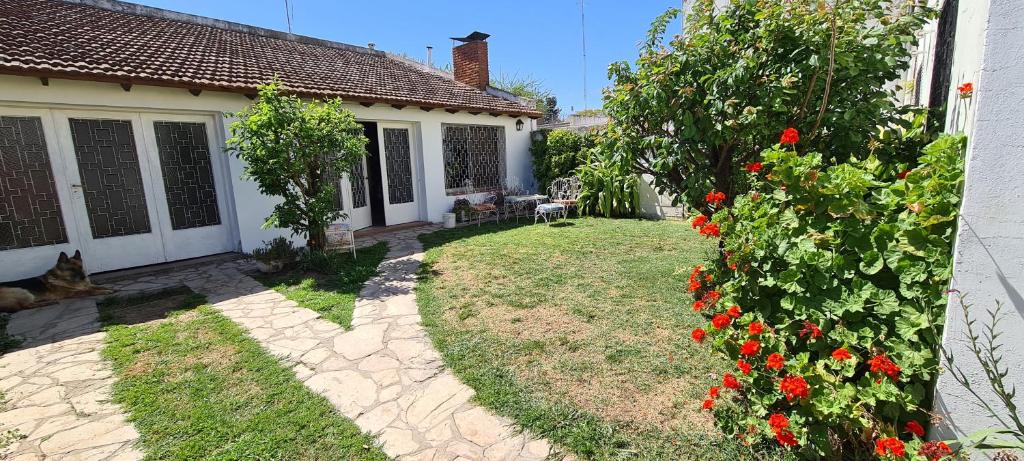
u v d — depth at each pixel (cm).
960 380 159
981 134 149
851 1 303
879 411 181
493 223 966
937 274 169
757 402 209
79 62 523
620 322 370
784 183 211
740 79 305
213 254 674
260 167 533
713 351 232
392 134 909
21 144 521
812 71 302
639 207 955
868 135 308
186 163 643
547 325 371
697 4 364
